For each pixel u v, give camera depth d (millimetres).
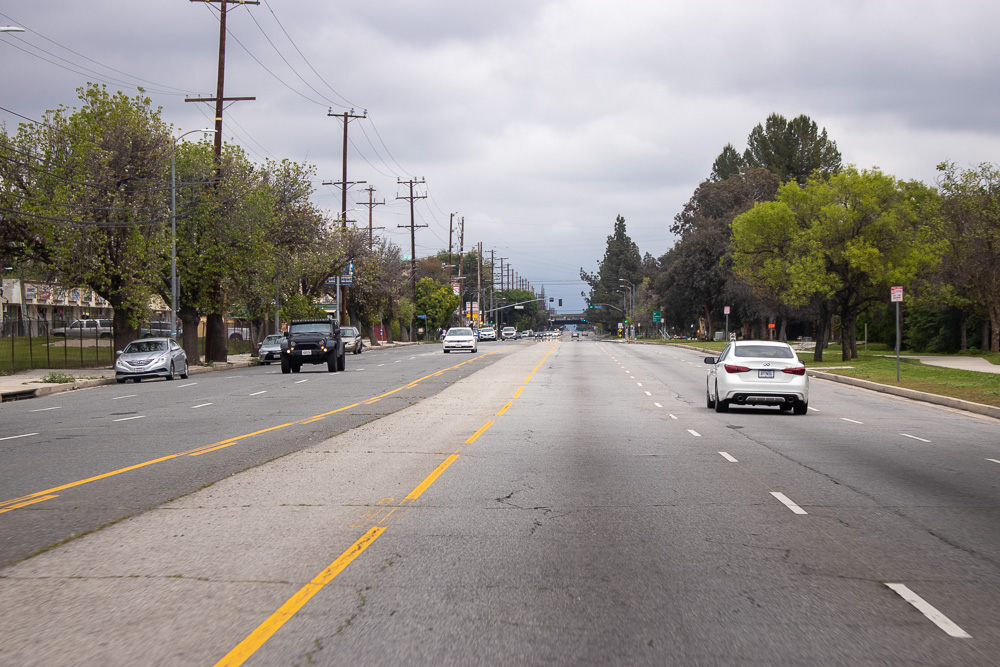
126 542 7805
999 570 6984
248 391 28891
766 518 8914
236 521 8672
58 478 11508
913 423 19250
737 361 20844
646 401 24594
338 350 40906
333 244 65188
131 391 30328
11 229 37375
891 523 8727
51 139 38406
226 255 45000
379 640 5285
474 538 7969
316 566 6980
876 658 5047
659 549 7586
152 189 40781
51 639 5309
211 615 5758
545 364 46688
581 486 10734
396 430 17047
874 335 67875
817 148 93625
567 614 5797
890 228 43188
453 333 65688
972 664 4965
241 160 46656
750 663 4961
